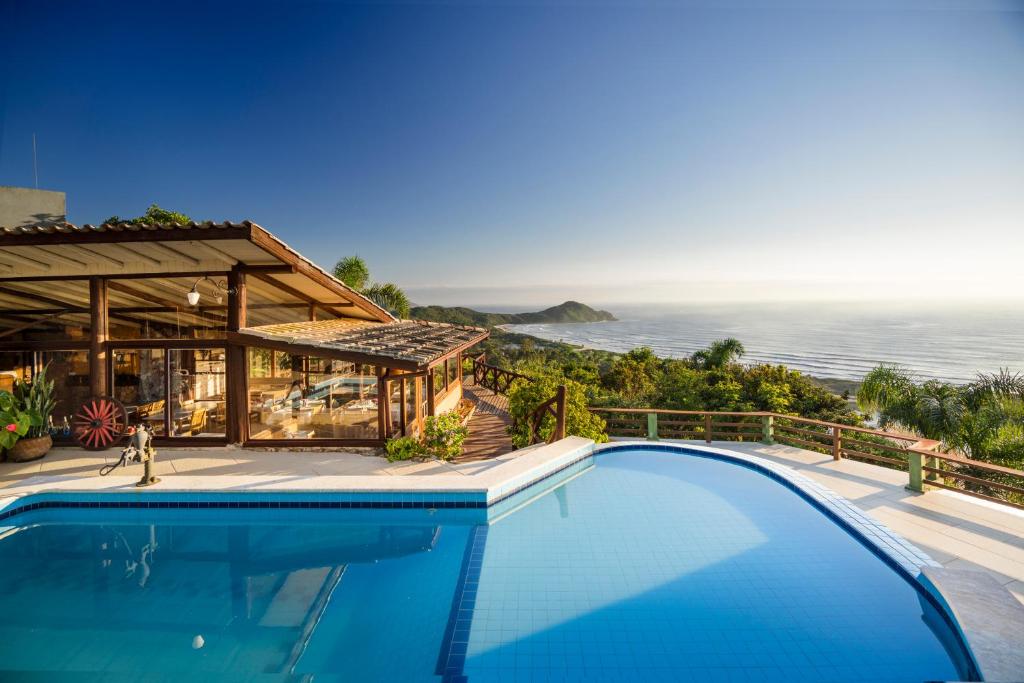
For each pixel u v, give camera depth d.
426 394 12.27
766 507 7.24
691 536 6.34
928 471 7.77
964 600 4.32
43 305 9.91
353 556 5.98
